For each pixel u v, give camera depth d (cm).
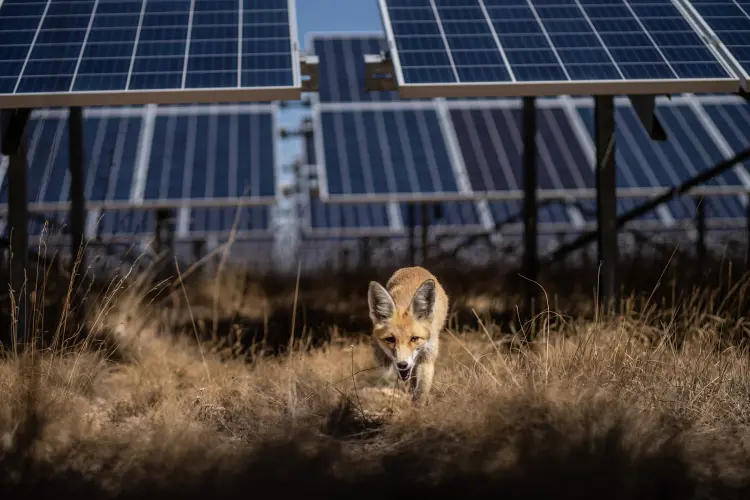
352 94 2905
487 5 1380
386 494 562
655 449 643
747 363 943
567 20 1333
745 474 604
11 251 1183
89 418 798
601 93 1140
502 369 923
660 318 1214
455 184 2462
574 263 2311
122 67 1152
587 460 597
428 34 1276
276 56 1171
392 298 950
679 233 3114
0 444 693
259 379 1007
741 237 2520
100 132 2744
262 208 3347
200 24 1288
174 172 2509
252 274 2327
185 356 1174
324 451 651
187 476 599
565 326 1248
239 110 2853
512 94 1126
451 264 2381
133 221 3031
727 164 1541
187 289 2014
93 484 593
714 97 2969
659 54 1214
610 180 1283
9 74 1141
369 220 3141
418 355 892
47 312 1398
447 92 1107
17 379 832
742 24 1302
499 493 556
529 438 647
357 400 840
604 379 836
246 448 702
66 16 1318
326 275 2223
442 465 617
